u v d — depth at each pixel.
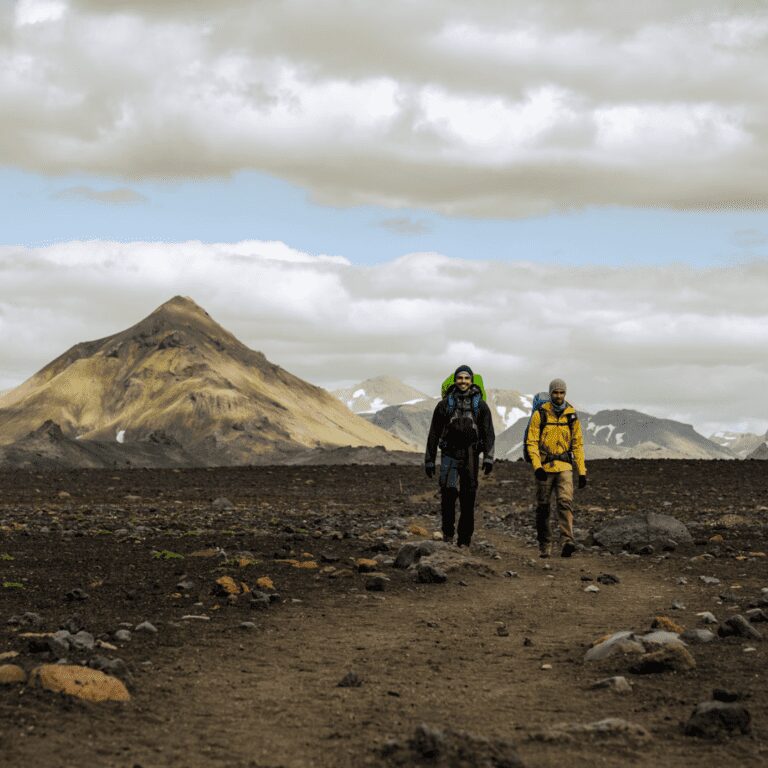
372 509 23.78
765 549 14.92
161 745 5.39
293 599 10.38
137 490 29.50
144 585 10.88
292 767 5.05
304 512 22.80
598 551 15.67
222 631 8.62
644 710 6.09
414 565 12.87
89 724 5.70
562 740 5.41
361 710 6.14
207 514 21.95
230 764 5.10
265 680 6.93
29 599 9.95
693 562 13.77
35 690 6.21
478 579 12.27
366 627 9.01
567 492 15.21
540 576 12.82
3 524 18.47
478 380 15.02
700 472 31.34
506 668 7.37
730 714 5.50
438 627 9.05
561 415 15.36
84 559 13.13
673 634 8.16
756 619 9.03
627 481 29.22
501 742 5.11
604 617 9.66
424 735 5.09
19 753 5.15
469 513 14.91
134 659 7.43
